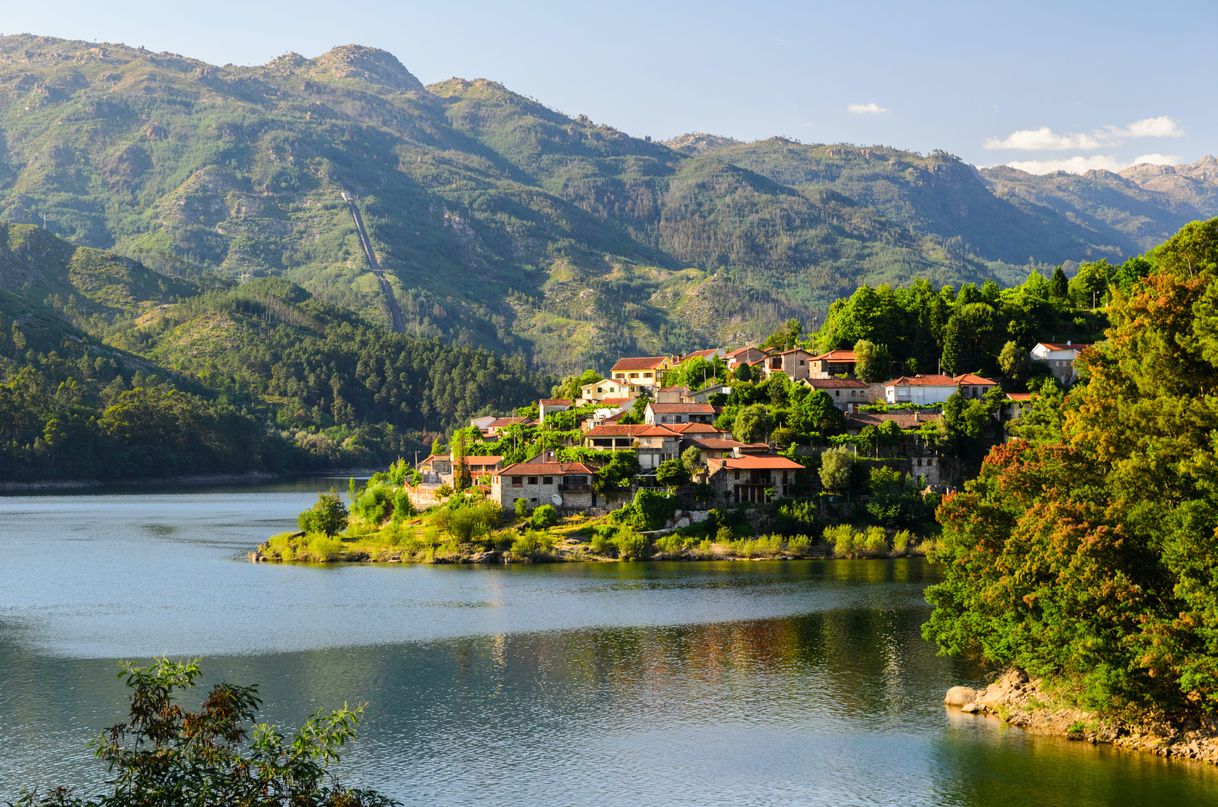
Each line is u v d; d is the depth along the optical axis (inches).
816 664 5270.7
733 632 5949.8
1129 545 3917.3
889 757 4018.2
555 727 4416.8
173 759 2498.8
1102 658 3853.3
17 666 5378.9
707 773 3917.3
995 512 4532.5
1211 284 4352.9
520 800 3705.7
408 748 4188.0
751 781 3841.0
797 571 7859.3
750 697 4761.3
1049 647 4077.3
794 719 4463.6
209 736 2625.5
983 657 5128.0
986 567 4456.2
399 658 5487.2
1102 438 4288.9
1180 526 3772.1
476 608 6668.3
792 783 3816.4
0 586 7618.1
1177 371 4347.9
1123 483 4116.6
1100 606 3863.2
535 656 5502.0
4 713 4630.9
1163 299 4574.3
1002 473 4557.1
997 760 3934.5
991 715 4436.5
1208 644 3548.2
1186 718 3890.3
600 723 4461.1
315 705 4724.4
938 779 3799.2
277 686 5009.8
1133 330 4724.4
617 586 7337.6
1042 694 4382.4
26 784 3848.4
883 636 5821.9
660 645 5684.1
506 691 4909.0
